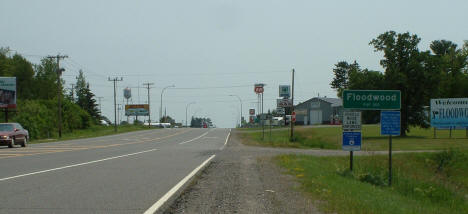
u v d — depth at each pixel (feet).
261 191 36.22
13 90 185.88
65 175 45.27
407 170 80.53
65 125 270.26
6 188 35.99
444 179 79.51
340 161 76.69
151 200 31.19
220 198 32.60
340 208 28.94
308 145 142.10
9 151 86.48
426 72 160.97
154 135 200.54
